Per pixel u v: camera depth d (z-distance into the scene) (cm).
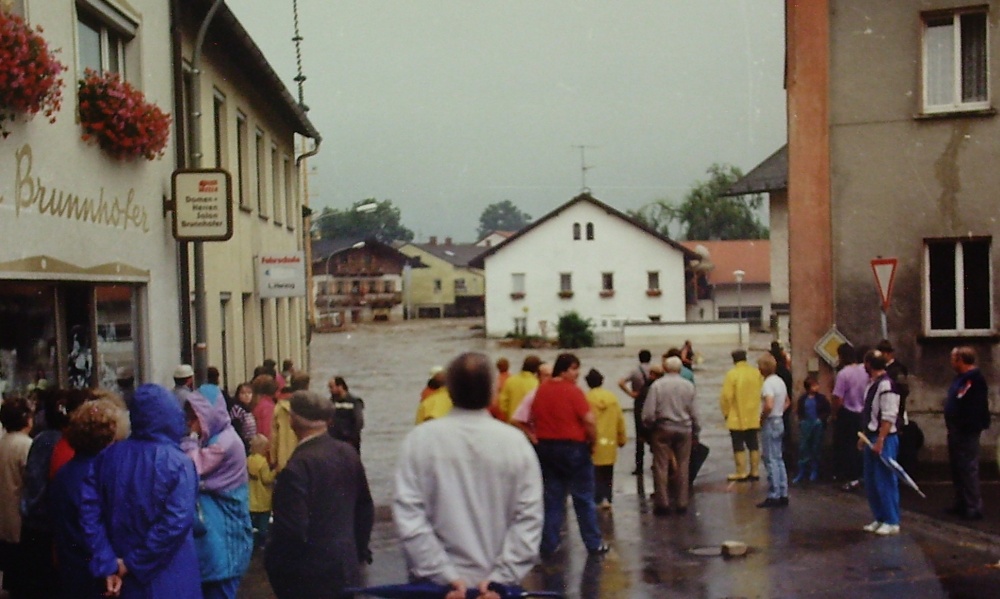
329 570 612
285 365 1986
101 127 1181
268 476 1107
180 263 1518
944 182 1686
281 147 2752
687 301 8262
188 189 1424
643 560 1036
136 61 1364
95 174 1202
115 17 1280
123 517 567
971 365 1238
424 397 1249
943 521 1216
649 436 1318
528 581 950
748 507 1345
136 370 1365
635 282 7881
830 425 1728
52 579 726
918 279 1697
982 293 1681
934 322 1698
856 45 1711
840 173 1723
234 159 2006
